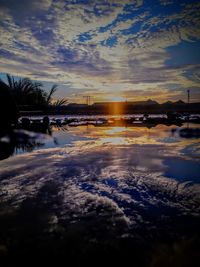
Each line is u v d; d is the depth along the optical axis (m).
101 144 9.73
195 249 2.68
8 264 2.48
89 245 2.80
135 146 9.23
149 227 3.20
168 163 6.48
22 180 5.08
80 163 6.52
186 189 4.55
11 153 7.86
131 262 2.50
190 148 8.73
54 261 2.53
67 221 3.38
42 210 3.70
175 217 3.47
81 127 17.44
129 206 3.85
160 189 4.56
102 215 3.54
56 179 5.15
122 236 2.99
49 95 36.25
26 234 3.04
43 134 11.73
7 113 11.65
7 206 3.83
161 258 2.52
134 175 5.42
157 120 22.44
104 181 5.04
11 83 31.00
